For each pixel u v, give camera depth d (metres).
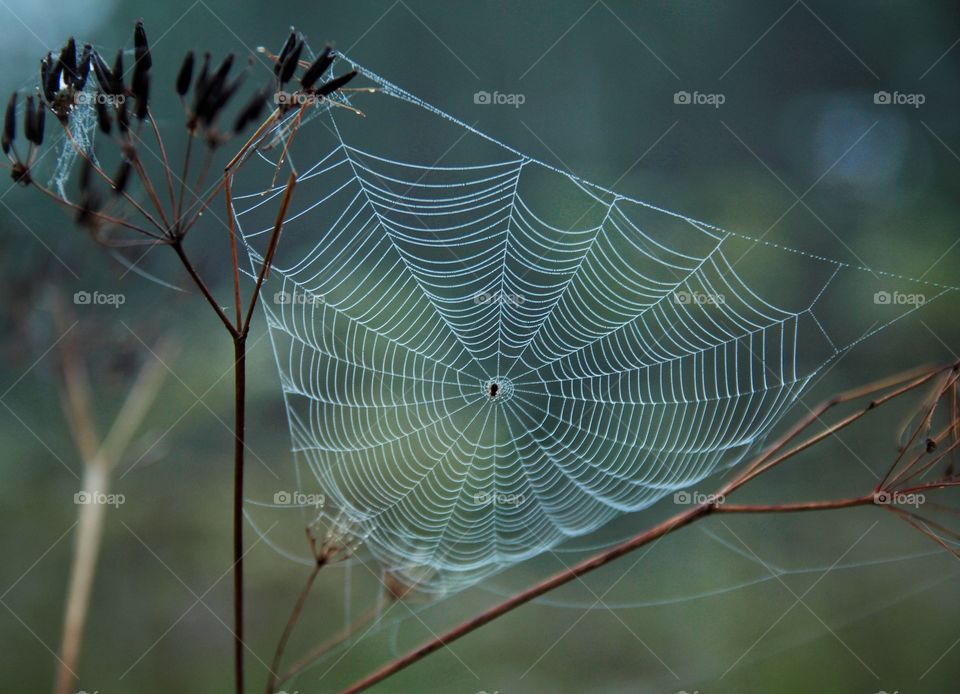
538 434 0.88
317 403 0.64
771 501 1.21
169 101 1.45
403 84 1.96
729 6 1.90
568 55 1.92
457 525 0.71
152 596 0.93
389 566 0.58
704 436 0.71
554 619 1.01
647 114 1.86
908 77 1.82
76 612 0.54
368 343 0.82
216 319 0.93
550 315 0.82
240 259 0.95
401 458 0.80
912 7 1.78
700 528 1.17
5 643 0.85
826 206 1.60
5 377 1.00
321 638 0.94
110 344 0.63
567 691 0.89
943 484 0.51
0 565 0.92
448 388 0.81
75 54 0.48
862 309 1.35
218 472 1.02
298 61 0.48
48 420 1.03
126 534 0.96
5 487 0.98
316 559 0.51
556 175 1.42
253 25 1.83
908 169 1.72
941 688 0.88
